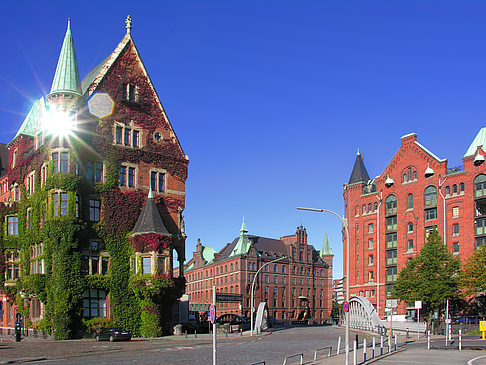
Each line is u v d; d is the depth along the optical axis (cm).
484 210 8044
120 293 5522
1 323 6238
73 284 5191
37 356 3262
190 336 5566
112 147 5791
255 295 13188
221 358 3105
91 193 5566
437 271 6575
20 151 6297
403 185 9044
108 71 5944
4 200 6881
